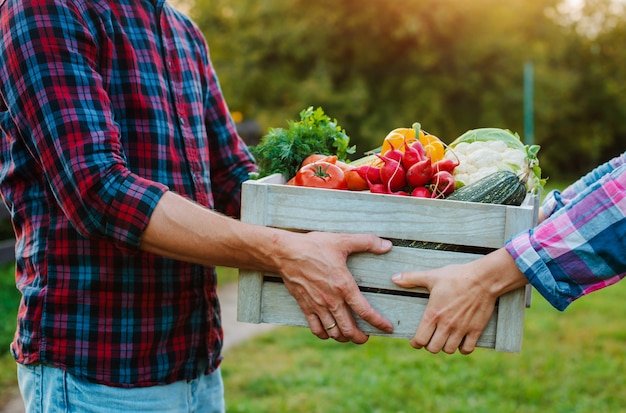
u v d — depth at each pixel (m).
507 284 1.60
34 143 1.62
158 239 1.59
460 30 18.88
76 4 1.65
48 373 1.75
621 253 1.56
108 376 1.74
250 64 19.41
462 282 1.60
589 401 4.12
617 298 6.61
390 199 1.63
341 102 18.33
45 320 1.72
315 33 18.86
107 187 1.58
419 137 1.93
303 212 1.67
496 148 1.93
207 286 1.90
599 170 2.09
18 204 1.78
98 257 1.72
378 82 19.19
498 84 19.03
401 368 4.65
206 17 20.36
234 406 3.92
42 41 1.59
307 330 5.53
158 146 1.77
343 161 2.12
